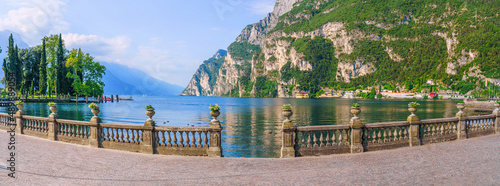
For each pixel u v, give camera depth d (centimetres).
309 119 6222
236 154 2186
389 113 8150
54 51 8650
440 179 692
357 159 932
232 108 10738
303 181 690
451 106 11812
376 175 735
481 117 1446
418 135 1184
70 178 714
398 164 851
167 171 788
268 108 10731
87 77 9056
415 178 703
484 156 937
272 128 4141
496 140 1277
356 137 1048
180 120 5316
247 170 799
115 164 863
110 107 8844
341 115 7419
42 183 671
